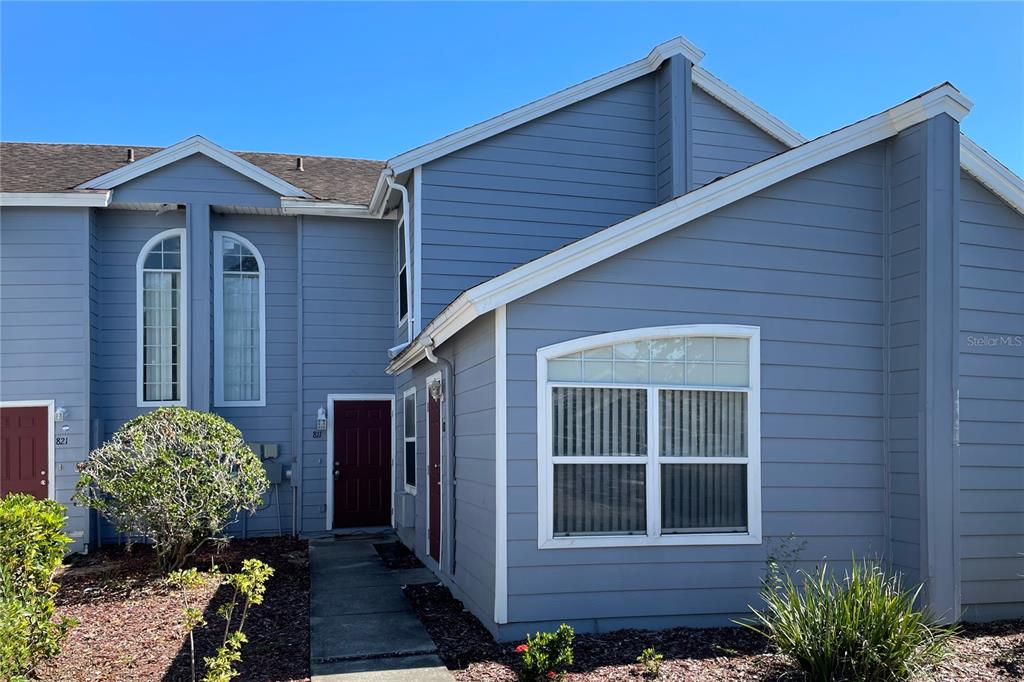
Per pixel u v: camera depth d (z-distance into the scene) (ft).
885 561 24.66
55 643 19.74
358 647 21.65
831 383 24.82
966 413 25.70
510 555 22.04
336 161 52.60
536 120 38.47
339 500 44.24
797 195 24.88
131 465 30.55
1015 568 25.50
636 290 23.50
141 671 19.86
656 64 38.93
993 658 20.54
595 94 38.88
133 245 42.55
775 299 24.56
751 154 40.52
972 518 25.35
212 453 31.55
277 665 20.31
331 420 44.24
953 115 24.27
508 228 37.91
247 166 41.81
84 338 39.83
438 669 19.75
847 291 25.13
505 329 22.53
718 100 40.06
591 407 23.11
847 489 24.64
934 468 23.48
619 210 39.09
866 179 25.43
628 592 22.75
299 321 44.06
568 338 22.95
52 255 39.88
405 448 40.37
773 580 23.39
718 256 24.17
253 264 44.47
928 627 20.48
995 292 26.40
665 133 38.70
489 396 23.27
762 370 24.31
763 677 18.56
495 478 22.30
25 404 39.24
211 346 42.96
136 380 42.14
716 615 23.26
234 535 42.52
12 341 39.45
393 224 45.50
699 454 23.75
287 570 32.58
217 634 23.12
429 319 36.81
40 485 38.99
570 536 22.53
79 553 38.47
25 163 45.01
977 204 26.40
